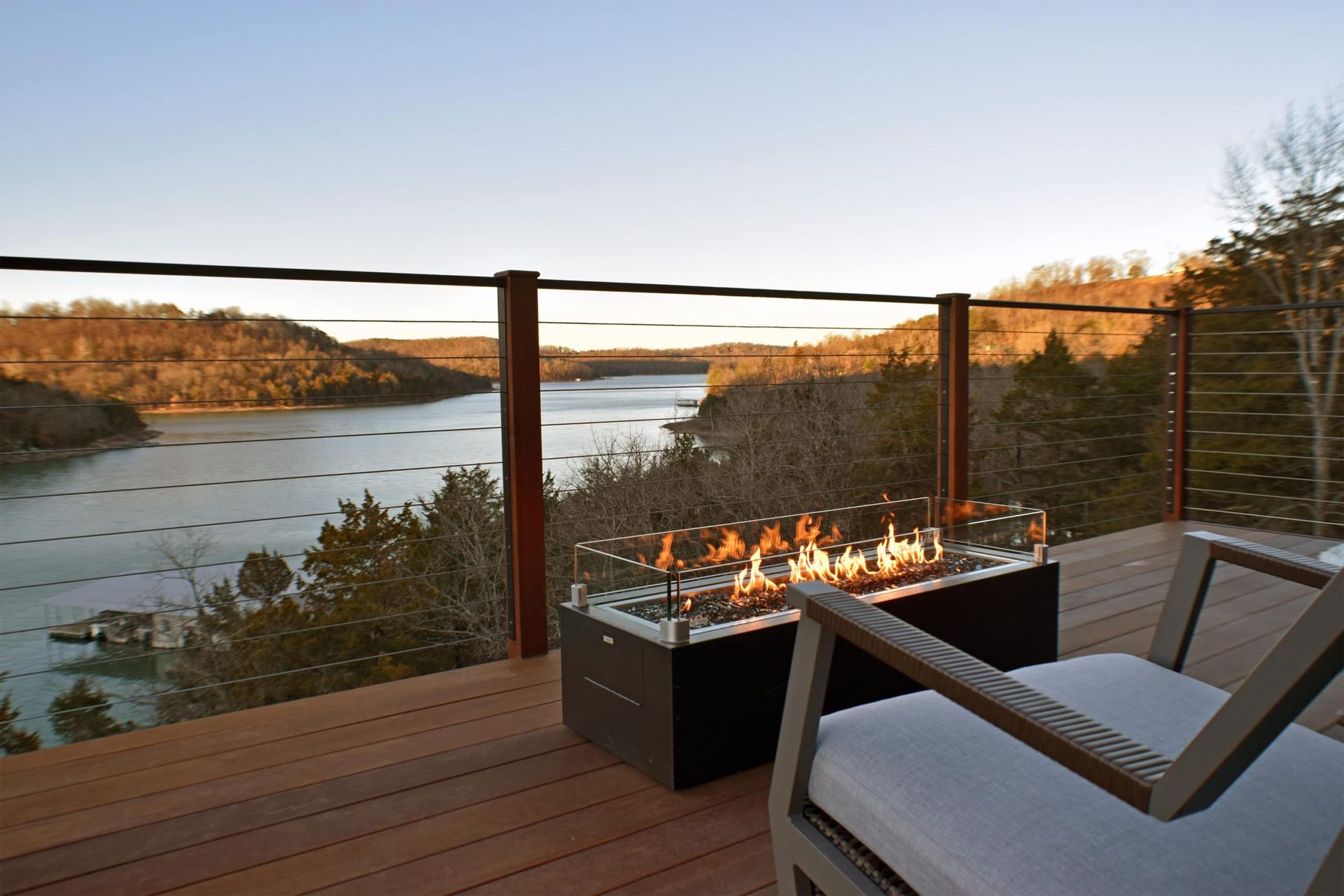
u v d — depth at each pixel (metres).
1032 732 0.87
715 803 1.88
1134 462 11.16
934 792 1.09
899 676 2.26
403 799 1.91
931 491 8.52
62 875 1.65
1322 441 10.15
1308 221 11.78
